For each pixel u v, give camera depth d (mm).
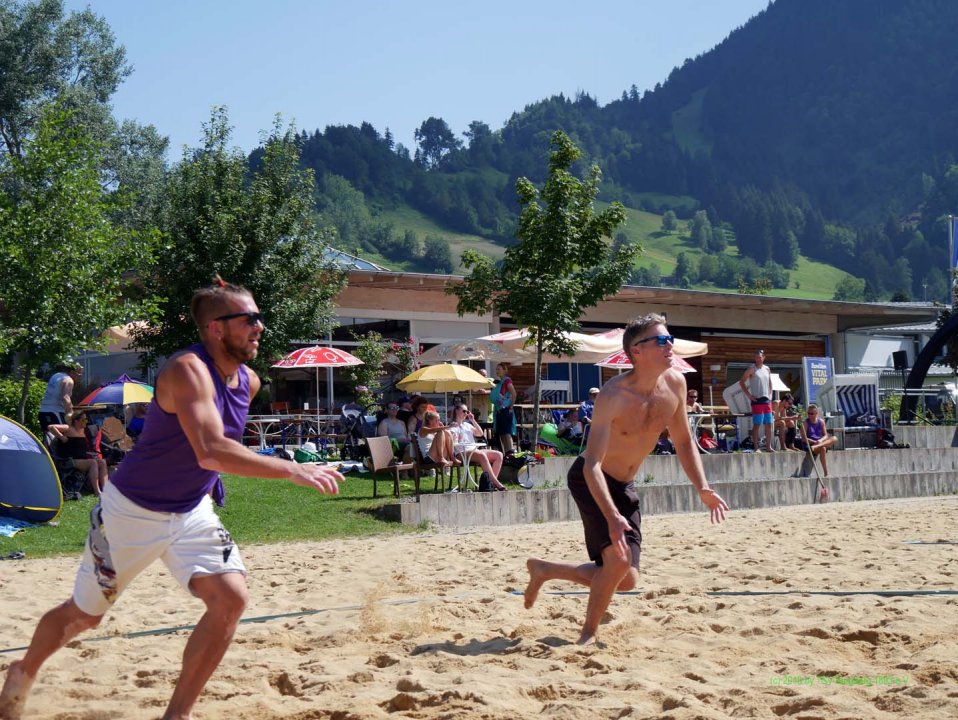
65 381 14516
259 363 20375
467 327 26703
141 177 40062
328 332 21938
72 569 10188
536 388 18328
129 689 4602
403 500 14492
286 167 21109
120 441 16266
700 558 9445
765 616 6141
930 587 7285
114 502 3723
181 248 19984
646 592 7230
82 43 41156
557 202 18188
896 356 33938
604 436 5086
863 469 21234
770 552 9828
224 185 20609
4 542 11859
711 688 4254
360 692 4402
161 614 7027
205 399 3559
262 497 14641
